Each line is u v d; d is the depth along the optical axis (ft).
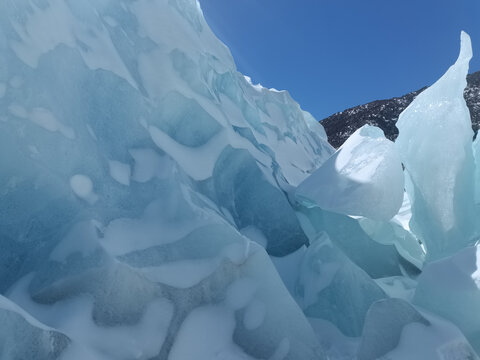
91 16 6.81
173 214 5.45
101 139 5.80
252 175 8.61
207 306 4.56
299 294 6.76
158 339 4.04
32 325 3.08
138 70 7.34
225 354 4.14
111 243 4.55
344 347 5.55
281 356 4.30
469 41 7.77
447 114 7.57
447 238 7.18
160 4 9.14
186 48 8.50
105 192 5.21
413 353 4.21
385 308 4.61
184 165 6.89
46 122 4.91
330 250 6.93
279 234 8.20
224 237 5.15
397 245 9.00
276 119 15.25
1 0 4.91
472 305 5.02
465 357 4.28
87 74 6.04
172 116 7.42
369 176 7.41
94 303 4.02
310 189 8.39
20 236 4.54
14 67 4.81
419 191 7.78
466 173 7.47
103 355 3.64
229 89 11.34
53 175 4.75
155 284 4.43
